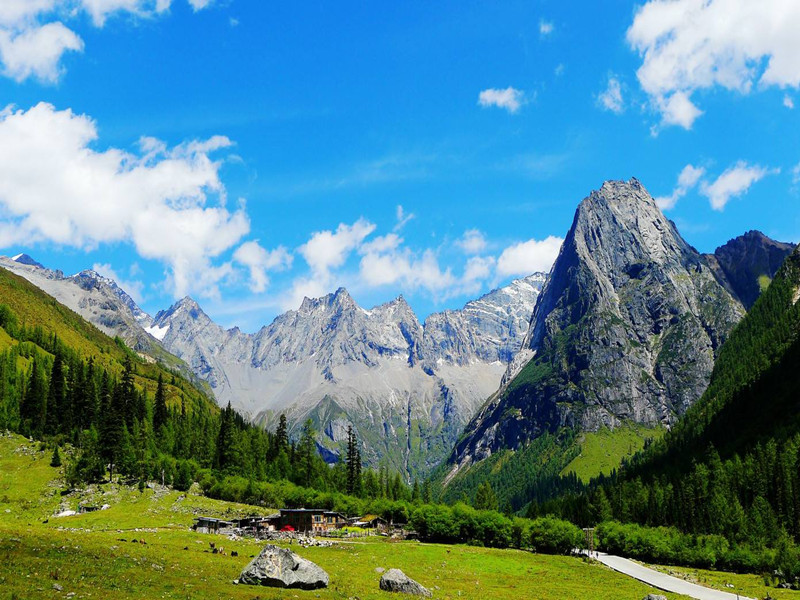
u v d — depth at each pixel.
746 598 119.81
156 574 67.56
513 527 184.12
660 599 94.06
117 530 123.94
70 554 68.56
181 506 169.25
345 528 175.88
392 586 82.62
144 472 194.00
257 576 72.25
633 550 183.00
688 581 141.62
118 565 68.19
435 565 126.75
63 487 171.38
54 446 196.00
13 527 97.75
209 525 139.50
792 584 139.75
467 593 95.69
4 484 168.25
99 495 170.12
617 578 138.88
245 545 108.50
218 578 72.06
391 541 162.75
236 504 186.75
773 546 178.00
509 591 106.00
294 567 74.38
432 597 82.75
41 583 55.97
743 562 163.62
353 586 80.69
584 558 167.38
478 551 157.00
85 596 54.47
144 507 163.62
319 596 69.88
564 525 183.75
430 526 176.00
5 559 62.00
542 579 129.88
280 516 163.12
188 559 81.25
